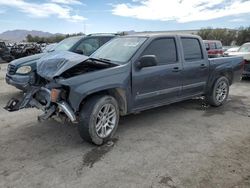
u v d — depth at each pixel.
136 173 3.40
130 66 4.62
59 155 3.90
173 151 4.04
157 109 6.30
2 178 3.29
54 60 4.47
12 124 5.21
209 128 5.06
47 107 4.22
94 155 3.90
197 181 3.21
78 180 3.25
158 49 5.14
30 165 3.61
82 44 8.20
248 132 4.86
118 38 5.67
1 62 20.97
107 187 3.10
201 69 5.97
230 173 3.39
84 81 4.06
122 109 4.68
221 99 6.65
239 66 7.06
